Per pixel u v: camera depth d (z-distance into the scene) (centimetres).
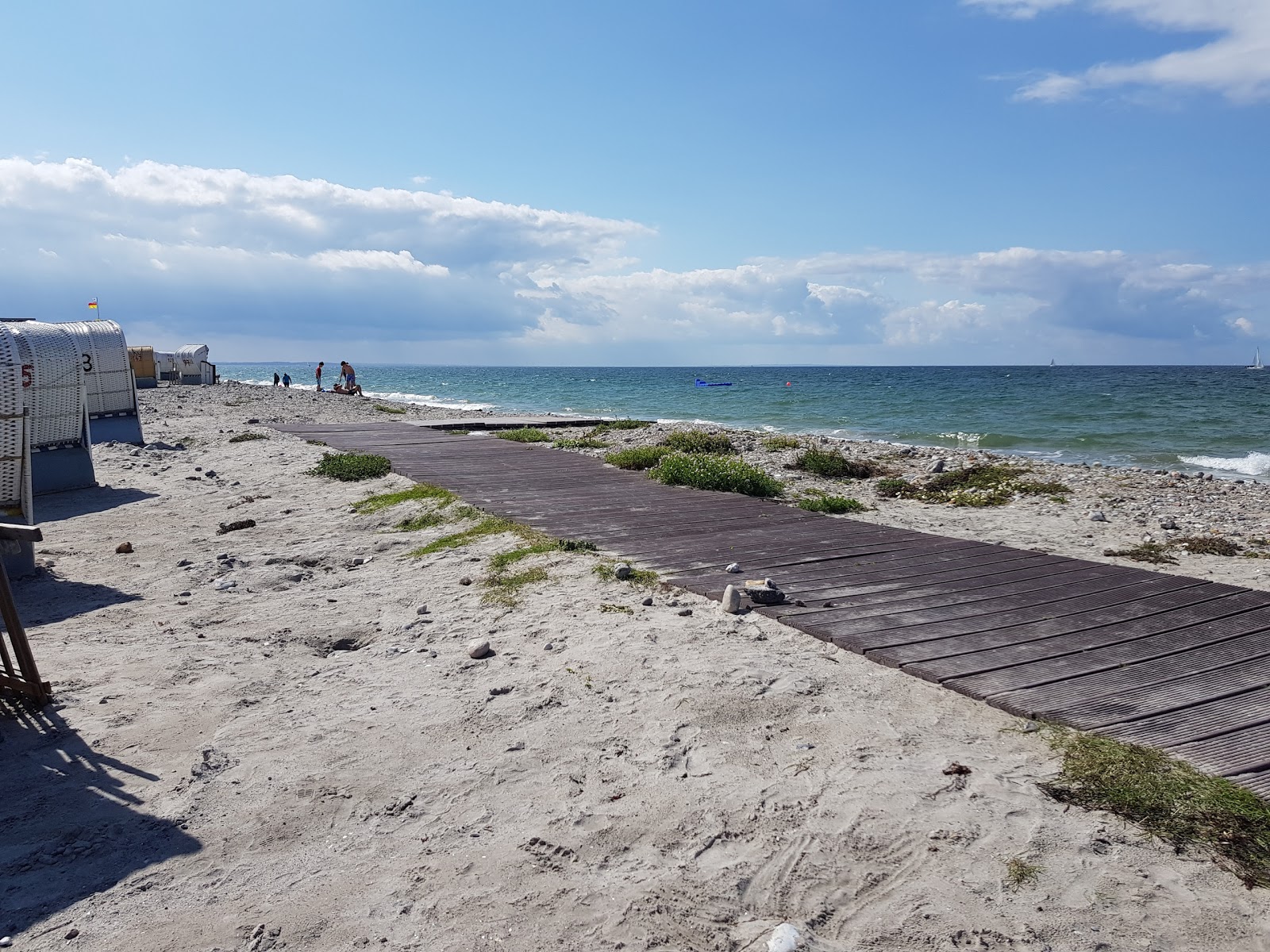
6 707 523
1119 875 340
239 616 714
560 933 317
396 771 441
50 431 1333
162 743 475
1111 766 412
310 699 537
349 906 335
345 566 899
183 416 2827
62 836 385
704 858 361
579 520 1048
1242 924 310
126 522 1134
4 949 311
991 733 463
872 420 4244
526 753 456
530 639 635
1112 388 7994
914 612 666
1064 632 613
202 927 323
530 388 9756
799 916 324
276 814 402
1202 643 587
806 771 427
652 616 673
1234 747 431
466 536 993
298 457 1725
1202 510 1355
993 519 1237
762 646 602
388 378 16012
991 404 5450
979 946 303
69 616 718
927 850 359
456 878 351
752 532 988
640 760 444
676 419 4309
